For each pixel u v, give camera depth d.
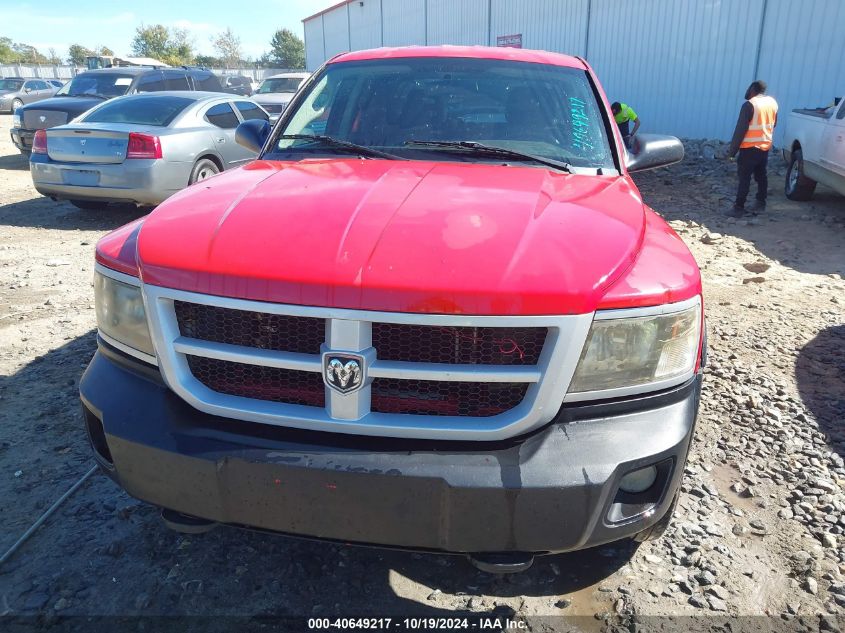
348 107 3.27
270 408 1.92
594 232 2.06
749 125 8.76
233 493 1.91
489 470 1.81
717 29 14.29
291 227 2.00
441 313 1.75
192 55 75.00
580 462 1.83
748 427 3.53
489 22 22.62
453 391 1.88
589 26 17.95
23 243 7.15
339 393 1.82
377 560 2.50
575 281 1.81
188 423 1.98
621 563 2.51
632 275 1.95
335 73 3.50
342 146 3.04
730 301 5.66
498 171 2.70
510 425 1.83
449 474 1.80
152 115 8.20
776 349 4.61
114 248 2.22
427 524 1.84
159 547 2.54
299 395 1.94
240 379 1.97
